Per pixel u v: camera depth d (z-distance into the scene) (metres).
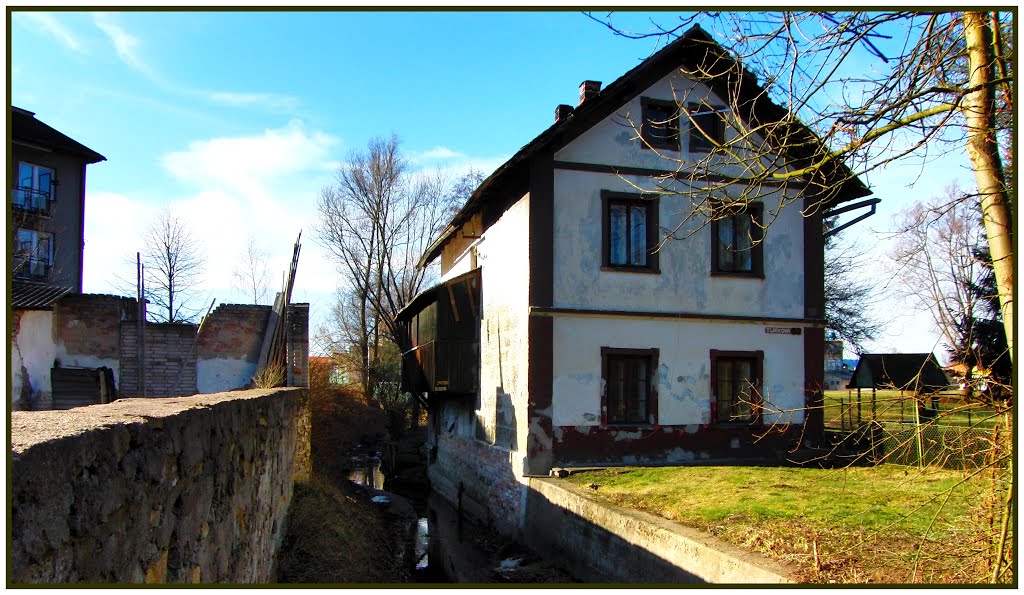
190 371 17.69
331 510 12.48
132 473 3.19
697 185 14.38
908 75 5.02
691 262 14.78
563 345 13.80
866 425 6.21
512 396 14.59
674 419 14.38
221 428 5.10
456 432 19.34
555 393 13.66
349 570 9.96
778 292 15.29
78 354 16.97
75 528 2.56
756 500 9.66
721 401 14.88
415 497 20.30
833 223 21.97
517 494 13.69
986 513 5.44
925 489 10.09
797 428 15.07
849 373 34.12
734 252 15.26
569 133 14.11
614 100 14.48
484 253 17.48
